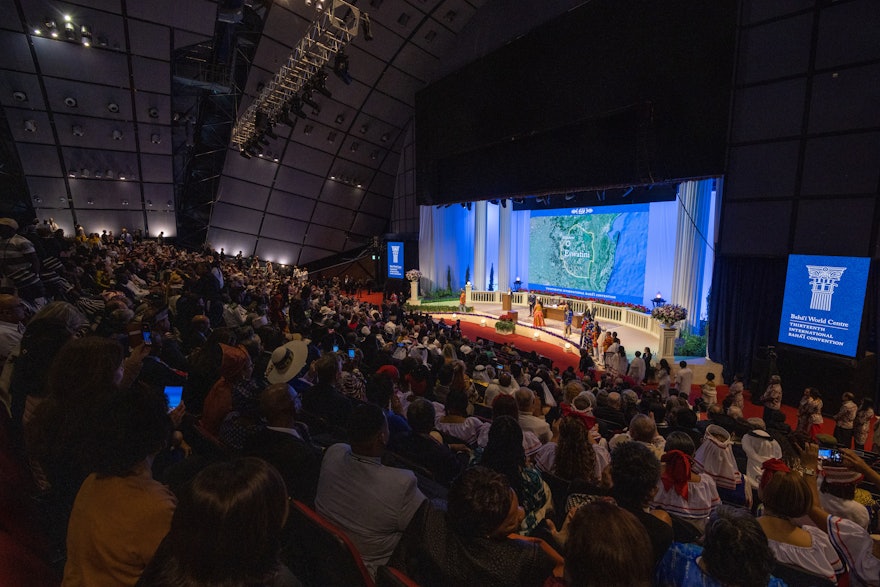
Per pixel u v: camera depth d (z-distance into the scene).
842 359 11.68
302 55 16.16
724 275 14.55
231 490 1.23
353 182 31.62
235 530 1.19
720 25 13.26
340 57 14.65
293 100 17.64
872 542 2.51
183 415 3.57
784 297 12.97
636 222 21.67
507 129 19.92
